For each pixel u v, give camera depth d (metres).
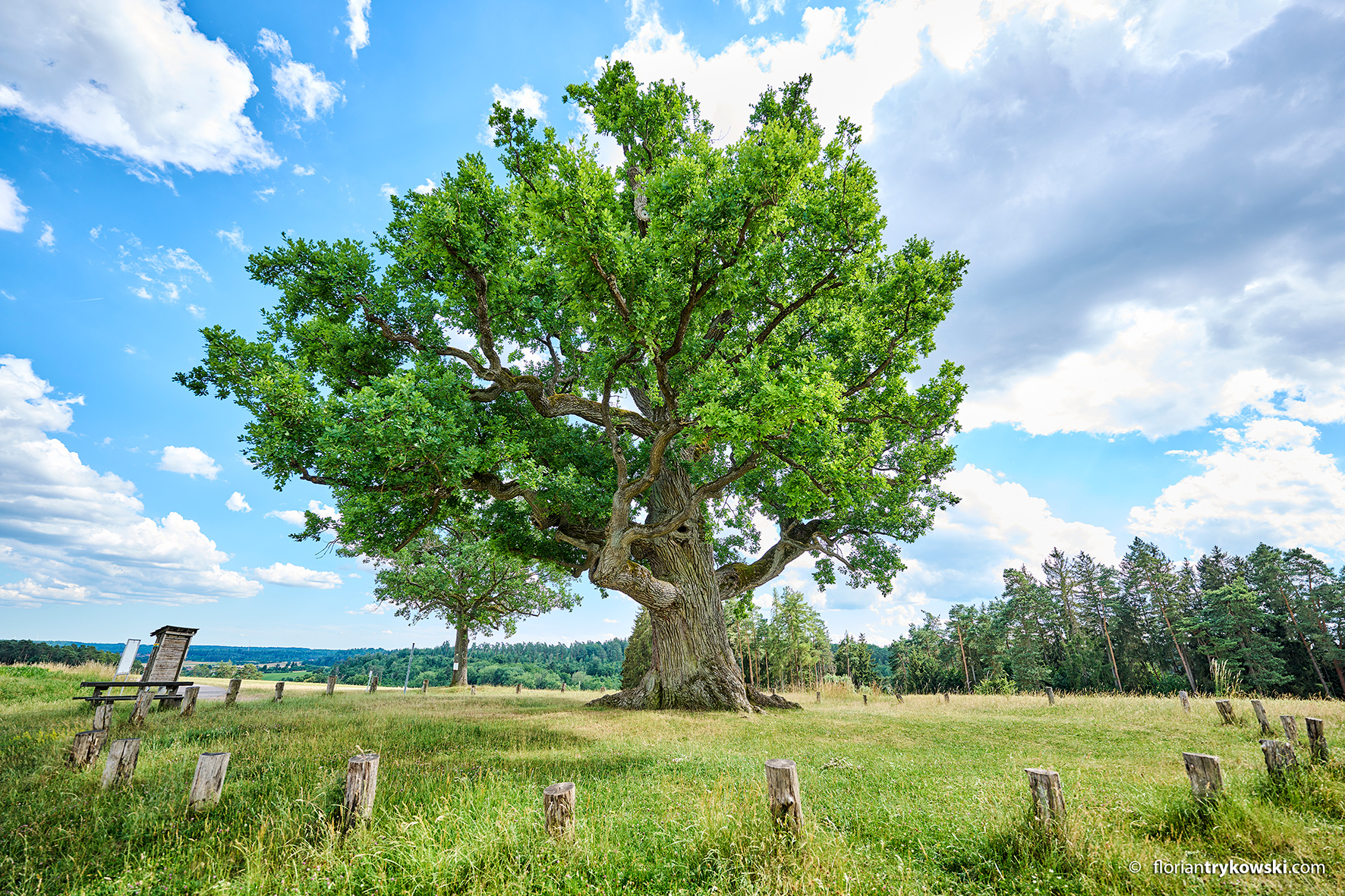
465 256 13.82
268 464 12.87
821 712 18.72
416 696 24.48
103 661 26.80
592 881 4.50
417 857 4.66
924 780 7.91
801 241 13.34
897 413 15.10
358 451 11.89
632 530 15.88
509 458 14.23
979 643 67.75
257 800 6.36
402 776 7.50
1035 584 63.34
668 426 13.45
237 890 4.36
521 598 36.44
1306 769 6.56
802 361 12.36
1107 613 61.41
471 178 13.59
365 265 15.50
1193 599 61.53
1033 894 4.18
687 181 11.30
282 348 15.23
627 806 6.44
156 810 6.00
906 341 14.66
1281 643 51.03
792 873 4.39
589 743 10.94
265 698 20.42
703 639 18.50
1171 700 20.12
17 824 5.92
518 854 4.70
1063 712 17.64
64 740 9.70
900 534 22.70
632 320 11.80
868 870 4.48
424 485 13.54
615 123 16.05
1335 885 4.18
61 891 4.59
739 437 11.09
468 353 16.14
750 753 10.22
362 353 15.48
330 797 5.82
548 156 13.41
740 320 15.87
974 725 14.68
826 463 13.10
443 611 37.47
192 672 79.31
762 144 10.84
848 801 6.62
